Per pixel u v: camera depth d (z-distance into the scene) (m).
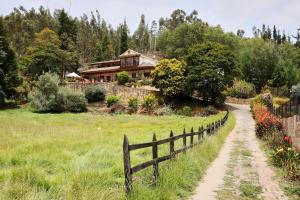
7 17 137.88
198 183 10.22
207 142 16.86
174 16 145.12
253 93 72.88
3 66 62.97
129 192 7.00
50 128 28.61
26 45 119.56
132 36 172.38
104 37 128.75
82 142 17.38
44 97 56.97
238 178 11.18
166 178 8.70
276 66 82.31
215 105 58.88
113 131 26.42
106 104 61.94
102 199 6.56
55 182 8.08
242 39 108.69
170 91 58.16
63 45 107.94
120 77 71.50
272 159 14.45
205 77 56.09
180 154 11.69
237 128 33.25
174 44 92.56
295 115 16.27
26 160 11.48
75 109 58.03
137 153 13.45
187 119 44.28
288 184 10.41
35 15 156.00
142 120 43.22
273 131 21.42
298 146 15.03
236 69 58.56
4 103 61.09
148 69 76.75
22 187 7.13
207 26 96.44
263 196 9.07
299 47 113.44
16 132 24.00
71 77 83.00
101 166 10.58
